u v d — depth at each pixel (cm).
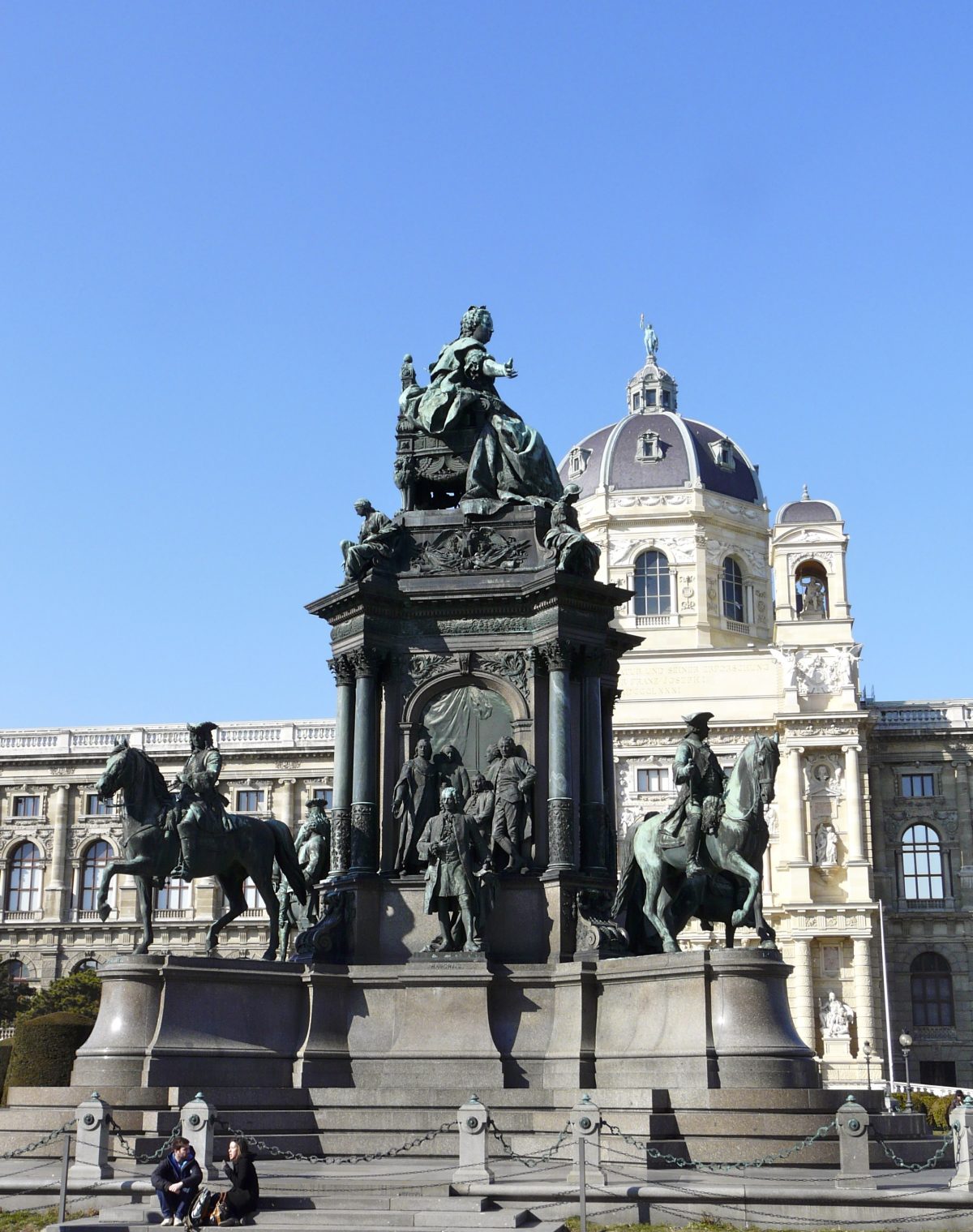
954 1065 9588
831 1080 8688
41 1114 2422
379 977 2733
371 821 2958
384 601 3059
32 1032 3994
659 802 9619
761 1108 2347
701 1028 2475
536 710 2988
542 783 2953
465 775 2986
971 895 9850
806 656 9719
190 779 2889
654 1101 2348
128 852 2795
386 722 3044
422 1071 2628
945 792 10094
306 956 2823
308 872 3403
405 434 3325
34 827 10512
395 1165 2333
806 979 9094
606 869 2944
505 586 3044
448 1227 1917
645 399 12362
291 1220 1964
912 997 9744
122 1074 2520
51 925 10175
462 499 3228
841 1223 1973
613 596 3047
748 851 2689
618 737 9762
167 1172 1953
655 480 11250
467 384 3331
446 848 2755
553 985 2716
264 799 10306
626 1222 1998
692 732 2831
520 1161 2323
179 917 9925
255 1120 2448
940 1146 2498
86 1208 2098
